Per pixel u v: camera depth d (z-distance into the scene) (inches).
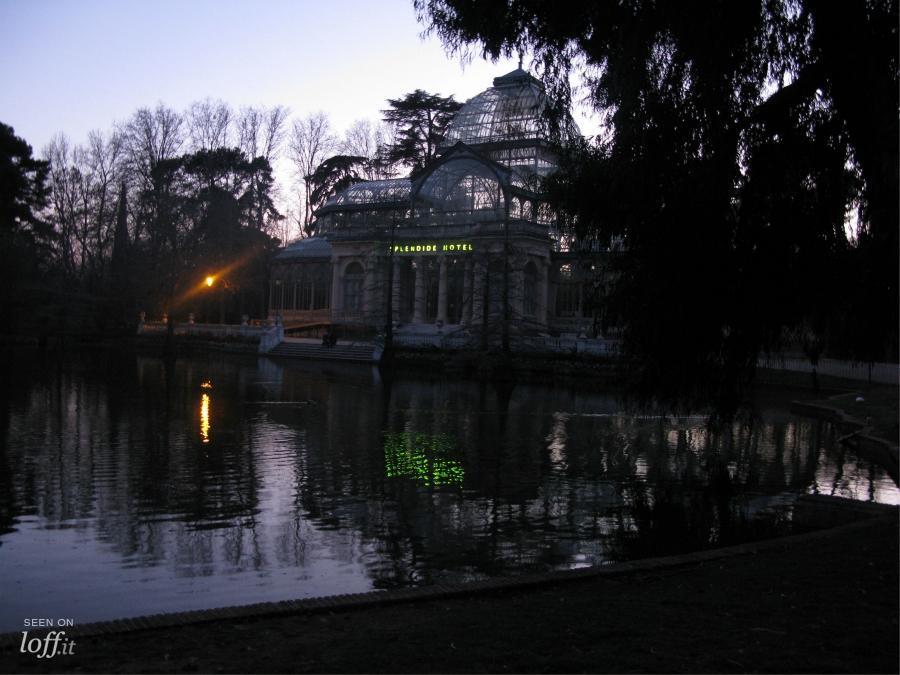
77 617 359.9
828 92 522.0
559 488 676.7
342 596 331.9
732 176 544.1
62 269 3383.4
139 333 3208.7
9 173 2657.5
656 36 534.9
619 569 388.2
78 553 459.2
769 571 374.6
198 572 429.1
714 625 288.0
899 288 479.2
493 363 1905.8
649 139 537.6
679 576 375.2
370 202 2866.6
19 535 493.7
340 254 2920.8
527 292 2566.4
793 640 269.9
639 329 574.6
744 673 238.8
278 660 251.9
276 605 316.2
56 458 746.2
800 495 664.4
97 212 3503.9
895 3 457.1
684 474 761.0
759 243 542.6
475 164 2551.7
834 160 537.3
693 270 538.6
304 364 2297.0
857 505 586.6
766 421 1226.0
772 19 530.9
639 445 933.2
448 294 2778.1
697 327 556.1
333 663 248.4
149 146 3043.8
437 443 895.7
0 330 2659.9
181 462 741.3
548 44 542.6
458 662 248.1
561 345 2112.5
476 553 477.7
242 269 3043.8
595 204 577.9
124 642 273.3
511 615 305.3
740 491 689.0
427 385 1690.5
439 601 335.0
